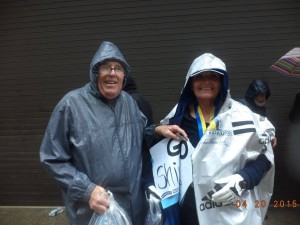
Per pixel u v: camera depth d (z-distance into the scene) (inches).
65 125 70.7
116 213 67.6
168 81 181.8
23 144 199.5
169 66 181.0
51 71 192.5
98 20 185.3
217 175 72.1
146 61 182.5
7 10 194.1
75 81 190.4
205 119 80.4
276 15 171.2
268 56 173.2
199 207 72.9
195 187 73.2
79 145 69.8
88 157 70.2
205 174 72.6
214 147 73.1
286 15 170.4
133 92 119.0
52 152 70.8
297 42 170.4
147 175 82.4
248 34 173.6
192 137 80.2
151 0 179.9
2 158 202.2
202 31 177.0
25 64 194.9
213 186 72.1
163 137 82.0
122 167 71.4
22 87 196.2
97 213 68.4
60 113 71.6
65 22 188.7
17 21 193.6
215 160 72.5
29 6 191.8
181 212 79.7
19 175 201.3
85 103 72.7
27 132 198.2
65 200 73.0
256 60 174.1
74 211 71.7
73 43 188.9
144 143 83.2
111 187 70.9
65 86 191.8
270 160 75.4
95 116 71.9
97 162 70.2
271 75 173.8
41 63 193.2
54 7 189.2
